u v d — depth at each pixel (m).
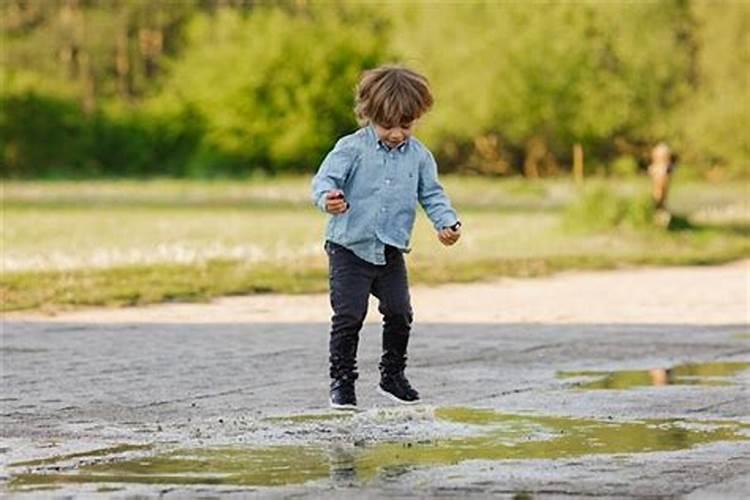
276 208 72.31
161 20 142.50
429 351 20.06
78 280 30.06
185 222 58.84
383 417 14.17
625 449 12.34
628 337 21.92
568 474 11.20
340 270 14.35
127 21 141.50
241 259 37.16
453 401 15.30
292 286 30.12
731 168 105.19
